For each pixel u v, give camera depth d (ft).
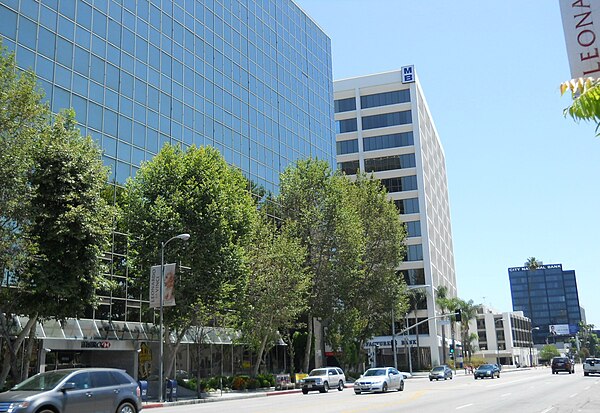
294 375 167.12
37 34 121.80
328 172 180.14
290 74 233.96
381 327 210.18
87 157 94.17
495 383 159.94
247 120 196.65
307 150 238.27
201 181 123.34
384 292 191.42
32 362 111.45
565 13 16.52
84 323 121.90
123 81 143.64
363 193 201.36
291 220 175.32
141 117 147.84
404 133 345.10
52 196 89.04
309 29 260.01
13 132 80.48
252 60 206.28
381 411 69.97
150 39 155.84
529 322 624.18
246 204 135.33
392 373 123.65
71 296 90.79
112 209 96.63
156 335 136.46
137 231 120.26
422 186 334.03
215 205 118.93
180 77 165.68
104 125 135.44
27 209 84.07
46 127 93.04
